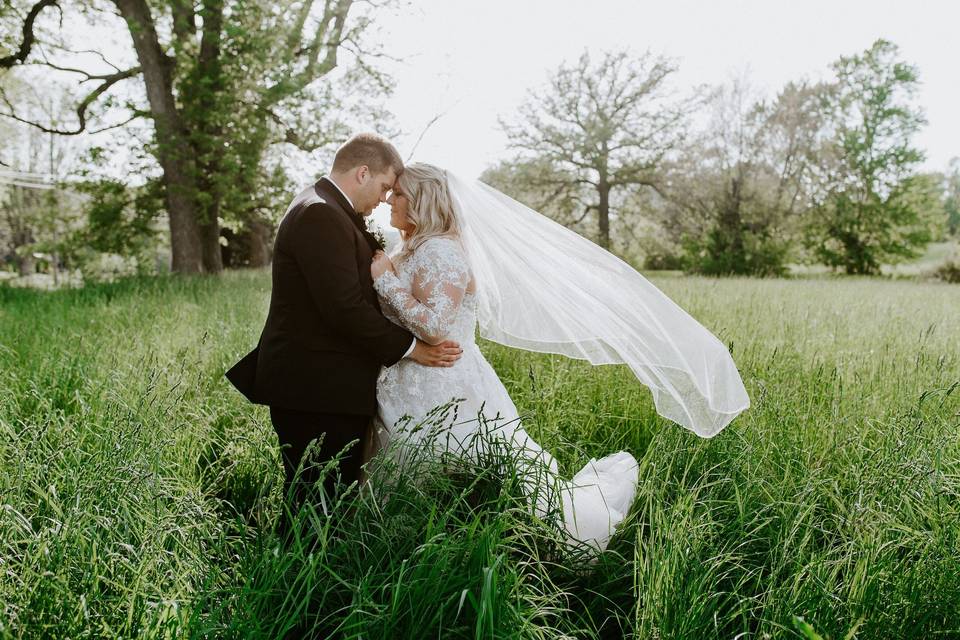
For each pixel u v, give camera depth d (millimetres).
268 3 14961
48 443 2799
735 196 33062
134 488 2312
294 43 15344
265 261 28656
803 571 2133
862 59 35875
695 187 33344
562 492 2910
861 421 3576
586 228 36938
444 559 2029
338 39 16625
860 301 10000
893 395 3875
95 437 2996
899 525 2350
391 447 2764
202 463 3422
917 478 2543
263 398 2771
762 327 6402
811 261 37125
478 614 1839
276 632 1974
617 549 2824
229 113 14797
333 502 2438
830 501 2836
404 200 2961
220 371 4746
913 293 13086
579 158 34844
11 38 16500
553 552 2611
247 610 1847
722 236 33344
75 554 1977
